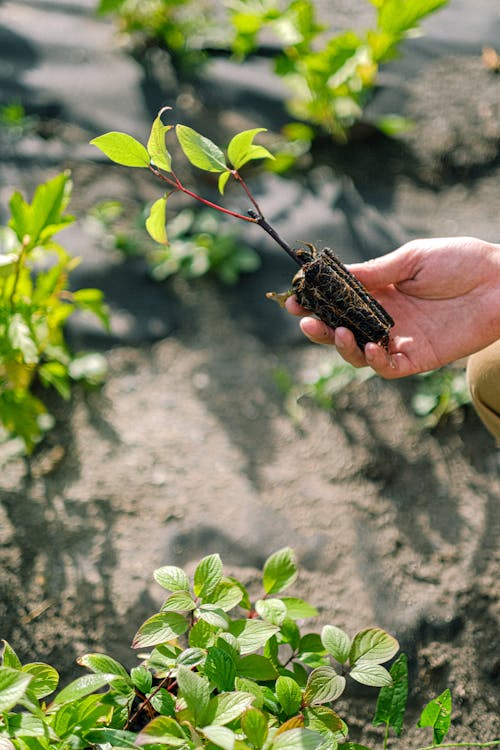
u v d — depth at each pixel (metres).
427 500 1.57
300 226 1.79
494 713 1.42
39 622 1.45
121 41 2.10
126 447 1.59
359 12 2.26
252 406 1.65
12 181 1.80
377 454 1.60
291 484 1.58
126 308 1.72
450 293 1.39
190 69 2.06
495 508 1.56
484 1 2.29
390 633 1.46
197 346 1.70
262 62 2.11
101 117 1.95
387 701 1.25
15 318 1.45
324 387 1.65
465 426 1.63
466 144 1.95
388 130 1.93
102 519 1.53
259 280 1.75
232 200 1.81
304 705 1.23
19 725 1.18
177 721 1.21
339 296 1.30
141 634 1.22
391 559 1.52
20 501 1.54
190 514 1.54
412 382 1.66
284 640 1.29
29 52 2.03
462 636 1.47
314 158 1.92
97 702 1.22
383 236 1.79
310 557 1.51
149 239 1.76
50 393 1.63
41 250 1.54
